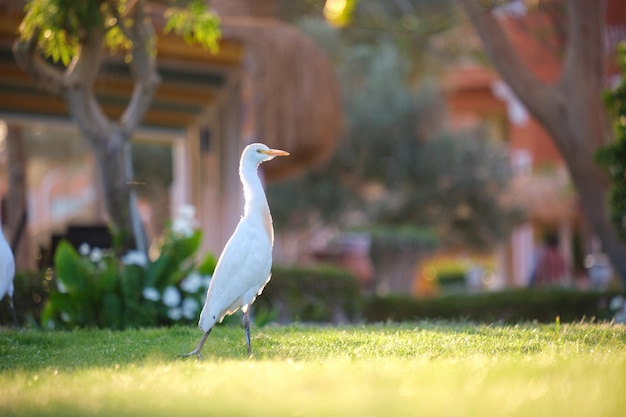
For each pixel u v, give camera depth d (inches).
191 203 793.6
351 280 634.2
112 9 474.3
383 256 979.3
